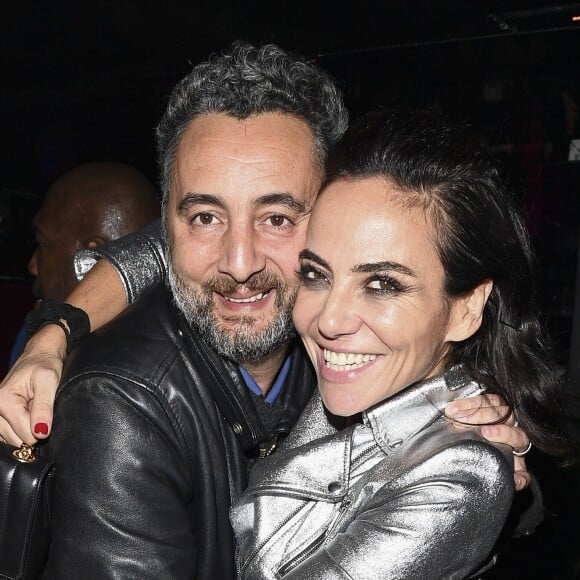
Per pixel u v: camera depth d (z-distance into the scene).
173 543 1.57
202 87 1.64
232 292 1.65
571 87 3.49
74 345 1.77
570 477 2.24
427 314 1.41
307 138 1.66
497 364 1.61
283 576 1.44
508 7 3.41
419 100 3.67
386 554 1.32
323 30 3.70
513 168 3.61
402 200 1.38
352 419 1.68
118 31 4.13
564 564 2.29
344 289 1.41
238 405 1.73
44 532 1.63
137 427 1.57
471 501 1.34
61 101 4.60
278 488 1.52
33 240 4.31
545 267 3.60
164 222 1.75
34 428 1.55
